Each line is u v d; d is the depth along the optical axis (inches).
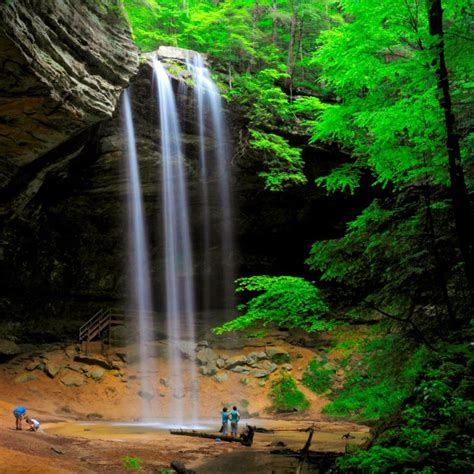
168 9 1087.6
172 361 1042.7
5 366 906.7
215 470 426.6
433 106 312.3
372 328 350.3
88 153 928.3
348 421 834.8
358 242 350.0
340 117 358.9
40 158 823.1
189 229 1251.2
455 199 297.1
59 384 881.5
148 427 743.1
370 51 336.5
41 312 1091.9
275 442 587.5
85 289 1183.6
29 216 1021.8
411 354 323.3
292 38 1038.4
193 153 1003.9
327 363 1009.5
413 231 336.8
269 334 1159.0
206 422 833.5
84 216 1127.0
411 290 328.8
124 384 934.4
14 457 363.9
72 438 559.8
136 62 752.3
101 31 684.1
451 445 192.4
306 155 1041.5
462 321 321.1
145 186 1072.8
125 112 901.8
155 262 1267.2
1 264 1022.4
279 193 1180.5
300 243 1323.8
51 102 606.9
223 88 981.8
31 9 530.3
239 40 1006.4
